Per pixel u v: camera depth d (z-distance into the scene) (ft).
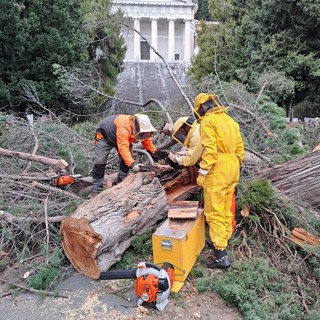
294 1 43.32
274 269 11.29
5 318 9.71
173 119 23.95
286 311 9.51
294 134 21.43
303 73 45.03
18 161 17.81
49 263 11.64
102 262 10.95
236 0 61.31
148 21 141.08
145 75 88.58
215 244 10.90
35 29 44.24
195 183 14.39
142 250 12.05
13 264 12.26
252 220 12.76
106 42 51.72
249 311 9.46
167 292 9.59
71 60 46.06
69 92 33.55
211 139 10.13
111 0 58.44
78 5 49.80
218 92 25.05
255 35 50.01
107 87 51.24
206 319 9.48
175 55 148.77
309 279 11.12
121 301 10.21
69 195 15.08
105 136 14.28
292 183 14.84
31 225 13.38
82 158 18.65
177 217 11.12
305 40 44.93
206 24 70.64
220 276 10.92
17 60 44.78
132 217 11.60
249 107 23.53
